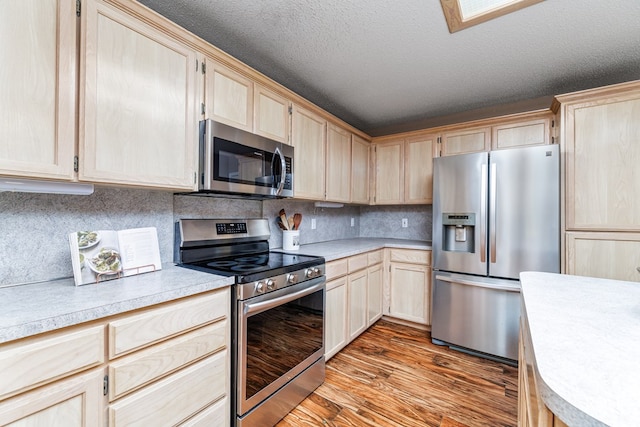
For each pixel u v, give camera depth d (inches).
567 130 84.3
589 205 81.0
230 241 79.5
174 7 60.4
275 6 60.2
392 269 120.1
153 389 43.3
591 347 26.4
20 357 31.3
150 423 42.8
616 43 71.6
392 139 131.4
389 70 87.0
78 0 43.0
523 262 88.1
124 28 48.5
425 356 94.9
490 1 58.7
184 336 47.8
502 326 90.8
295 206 111.0
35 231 49.4
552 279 53.1
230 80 67.1
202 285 49.8
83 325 36.7
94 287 46.8
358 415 66.9
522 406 44.1
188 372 48.2
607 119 79.4
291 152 82.7
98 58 45.3
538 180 86.2
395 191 130.5
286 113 84.1
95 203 56.6
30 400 31.9
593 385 20.4
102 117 45.9
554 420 22.0
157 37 53.1
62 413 34.4
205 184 60.0
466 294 97.3
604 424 16.5
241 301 55.8
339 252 91.5
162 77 53.9
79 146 43.4
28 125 38.7
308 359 73.8
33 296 41.6
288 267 66.6
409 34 69.6
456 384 79.4
